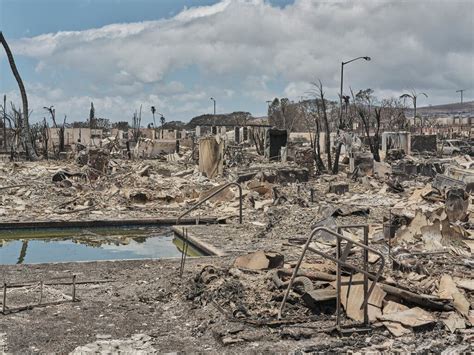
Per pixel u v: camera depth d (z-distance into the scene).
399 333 7.93
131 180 26.97
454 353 7.36
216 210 21.34
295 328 7.98
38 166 32.38
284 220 18.05
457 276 10.55
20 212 20.56
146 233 18.66
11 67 42.31
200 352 7.31
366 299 8.10
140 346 7.48
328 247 13.88
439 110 155.50
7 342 7.55
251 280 9.79
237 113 90.94
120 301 9.45
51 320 8.46
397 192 24.44
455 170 26.44
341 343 7.61
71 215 20.17
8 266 11.87
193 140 50.47
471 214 17.09
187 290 9.73
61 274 11.22
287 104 69.69
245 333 7.86
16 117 52.81
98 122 89.81
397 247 12.88
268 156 37.06
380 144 45.69
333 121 63.50
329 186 24.94
